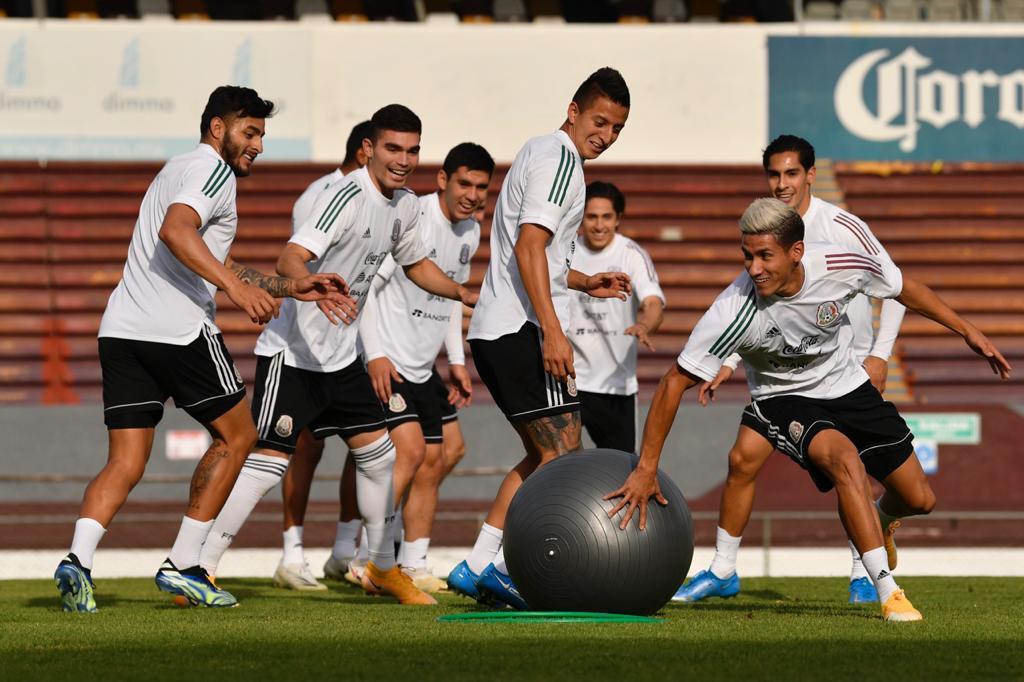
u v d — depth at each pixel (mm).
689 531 19016
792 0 79375
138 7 77875
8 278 65250
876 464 21828
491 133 71688
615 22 80688
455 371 30656
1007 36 71875
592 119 21953
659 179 70875
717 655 15125
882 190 70625
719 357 19188
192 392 21172
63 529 51594
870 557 19906
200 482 21672
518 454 55938
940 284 66250
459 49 71688
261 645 16125
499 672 13758
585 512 18406
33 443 56375
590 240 31297
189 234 19641
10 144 69000
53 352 62906
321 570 39594
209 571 24453
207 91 70000
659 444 18547
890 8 79062
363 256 23578
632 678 13344
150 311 20812
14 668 14258
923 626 18734
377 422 24109
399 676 13484
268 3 79062
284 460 24391
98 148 69438
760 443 24625
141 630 17953
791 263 18875
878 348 25703
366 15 79625
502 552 21375
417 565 29062
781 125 71875
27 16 76938
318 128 71000
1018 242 68062
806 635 17266
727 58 71875
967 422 56531
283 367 23859
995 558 45688
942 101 71812
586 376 31109
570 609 18672
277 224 67688
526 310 21953
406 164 23250
